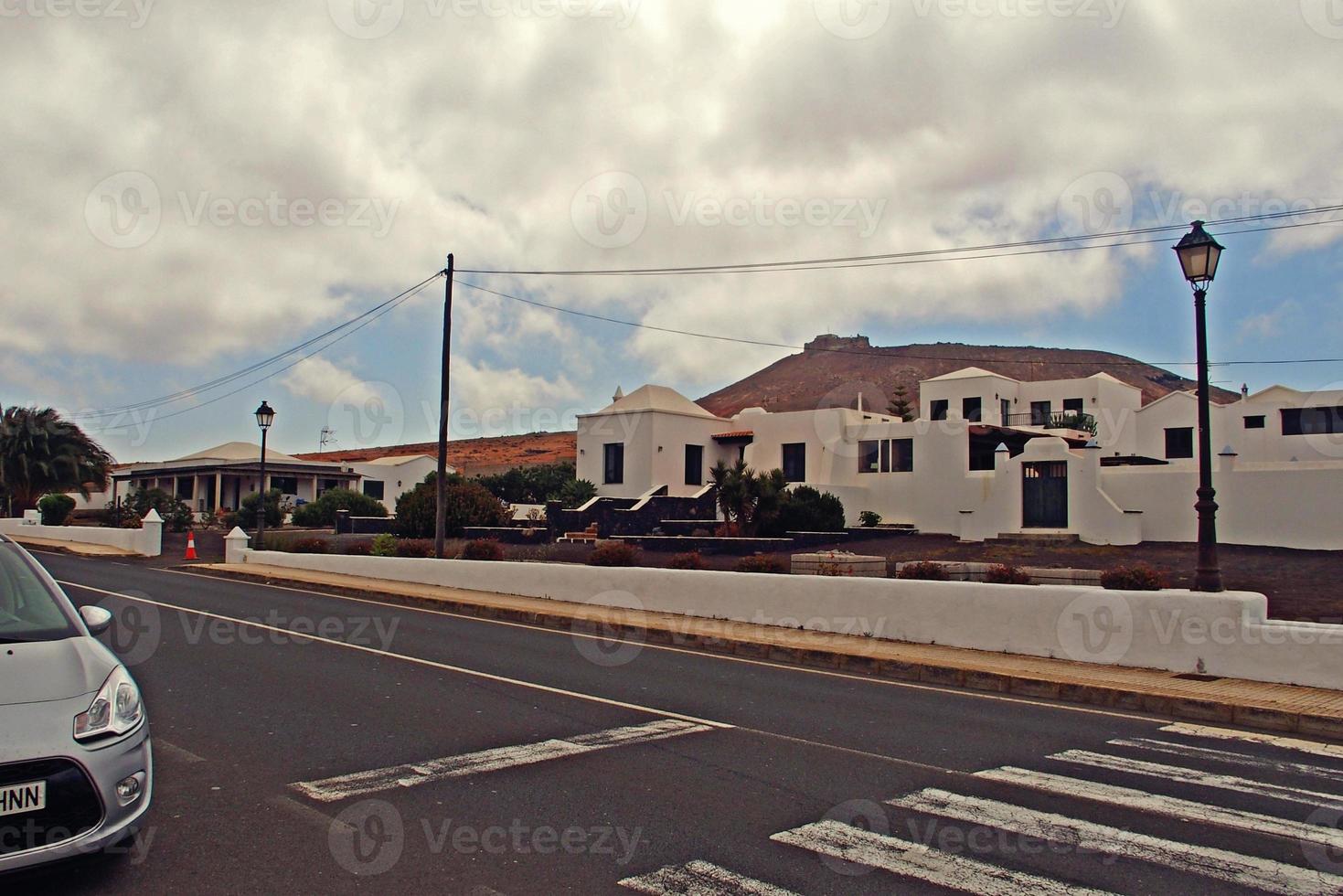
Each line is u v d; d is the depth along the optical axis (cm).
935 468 3325
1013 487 3008
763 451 3794
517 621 1694
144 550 3169
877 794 671
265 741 768
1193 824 616
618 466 3878
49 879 487
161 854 523
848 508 3428
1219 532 2673
